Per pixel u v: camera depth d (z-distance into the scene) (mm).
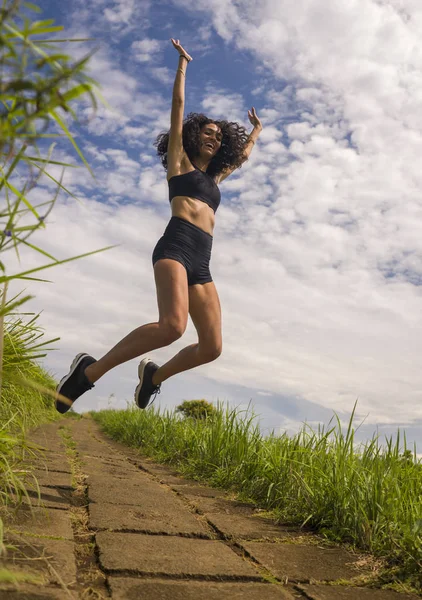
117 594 1349
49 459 3510
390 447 2443
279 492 2814
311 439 3016
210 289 3125
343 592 1570
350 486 2330
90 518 2090
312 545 2076
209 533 2092
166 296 2836
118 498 2543
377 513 2131
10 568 1365
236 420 3990
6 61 625
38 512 2031
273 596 1473
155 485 3205
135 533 1965
